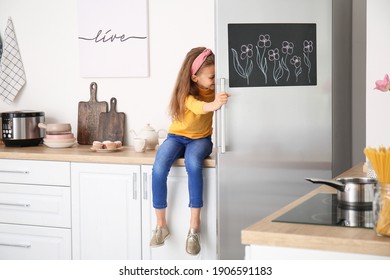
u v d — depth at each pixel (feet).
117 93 12.46
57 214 11.14
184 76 10.06
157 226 10.08
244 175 10.06
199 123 10.15
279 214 5.51
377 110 8.03
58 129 12.15
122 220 10.62
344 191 5.84
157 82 12.11
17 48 13.14
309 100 10.40
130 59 12.19
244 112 10.03
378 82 5.80
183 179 10.17
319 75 10.45
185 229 10.19
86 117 12.66
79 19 12.53
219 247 9.97
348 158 11.80
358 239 4.57
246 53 10.00
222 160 9.92
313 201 6.14
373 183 5.85
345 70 11.39
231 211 10.01
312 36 10.36
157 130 12.17
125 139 12.47
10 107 13.35
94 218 10.84
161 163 9.93
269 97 10.15
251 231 4.87
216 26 9.89
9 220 11.50
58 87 12.93
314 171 10.51
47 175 11.15
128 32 12.17
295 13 10.23
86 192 10.85
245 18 9.96
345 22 11.31
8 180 11.46
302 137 10.39
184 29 11.84
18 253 11.50
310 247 4.70
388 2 7.84
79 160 10.84
